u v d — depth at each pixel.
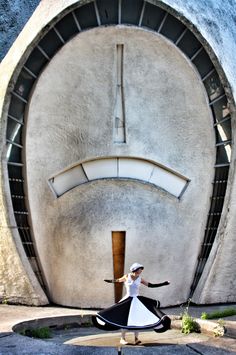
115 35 10.96
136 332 8.14
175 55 11.19
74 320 10.10
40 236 11.91
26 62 11.32
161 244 11.57
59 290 11.74
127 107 11.45
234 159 11.39
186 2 11.21
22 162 11.83
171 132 11.71
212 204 12.00
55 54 11.15
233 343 7.76
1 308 11.14
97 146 11.46
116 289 11.41
